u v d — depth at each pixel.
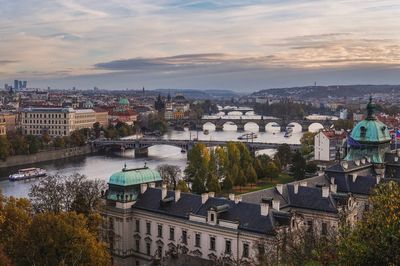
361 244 85.88
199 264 167.00
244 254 188.38
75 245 169.12
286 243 154.88
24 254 168.12
